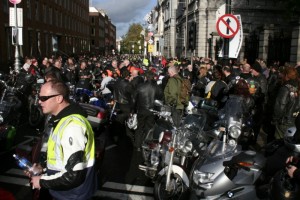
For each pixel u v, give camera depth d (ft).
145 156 20.47
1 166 22.66
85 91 36.32
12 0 53.11
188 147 16.02
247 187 14.25
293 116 19.66
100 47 401.49
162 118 20.08
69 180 9.31
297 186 12.24
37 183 9.68
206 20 107.24
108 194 18.86
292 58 58.95
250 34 82.69
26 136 29.89
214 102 22.57
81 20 238.89
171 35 188.55
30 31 122.21
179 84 27.30
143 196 18.71
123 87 31.14
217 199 14.29
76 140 9.50
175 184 16.07
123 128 32.01
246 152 14.66
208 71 48.62
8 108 28.19
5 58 96.02
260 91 26.89
